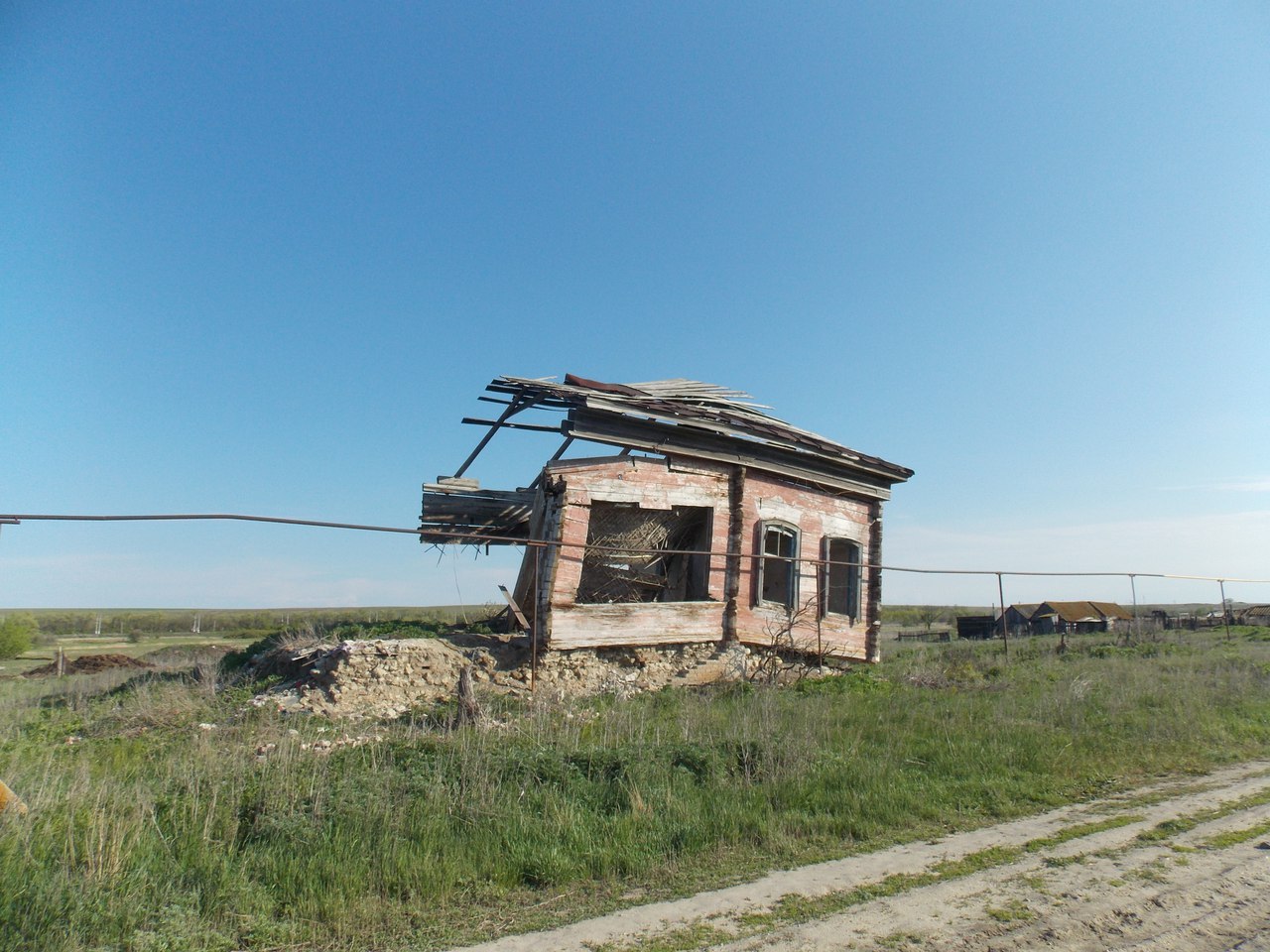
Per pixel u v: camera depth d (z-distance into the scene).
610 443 16.27
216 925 5.32
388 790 7.17
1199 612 52.00
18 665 32.62
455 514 18.31
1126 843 6.86
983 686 14.88
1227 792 8.46
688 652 16.83
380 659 13.06
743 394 21.19
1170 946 4.90
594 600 18.56
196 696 13.46
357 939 5.27
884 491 21.19
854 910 5.52
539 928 5.38
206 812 6.58
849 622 20.02
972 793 8.36
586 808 7.43
